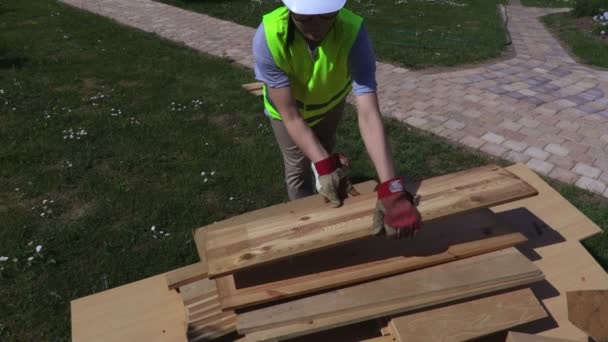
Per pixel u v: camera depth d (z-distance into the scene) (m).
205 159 4.61
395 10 11.97
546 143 4.77
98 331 2.31
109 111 5.67
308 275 2.11
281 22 2.08
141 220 3.80
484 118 5.33
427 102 5.80
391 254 2.20
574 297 2.24
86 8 11.23
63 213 3.93
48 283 3.24
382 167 2.04
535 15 12.83
